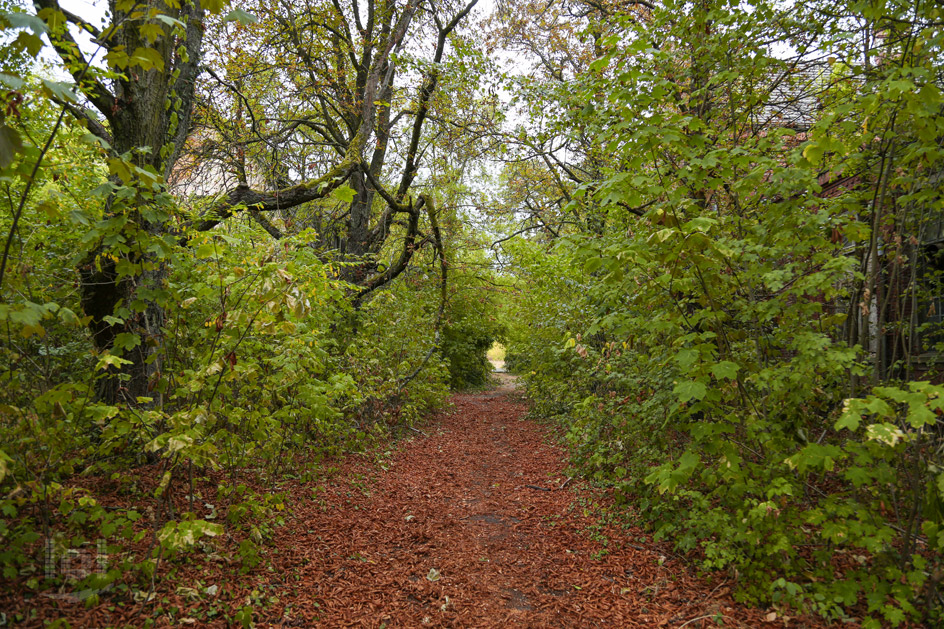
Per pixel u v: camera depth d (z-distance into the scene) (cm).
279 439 484
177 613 284
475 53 802
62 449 304
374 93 989
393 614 323
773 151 416
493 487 653
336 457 685
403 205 961
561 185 1014
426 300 1217
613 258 346
